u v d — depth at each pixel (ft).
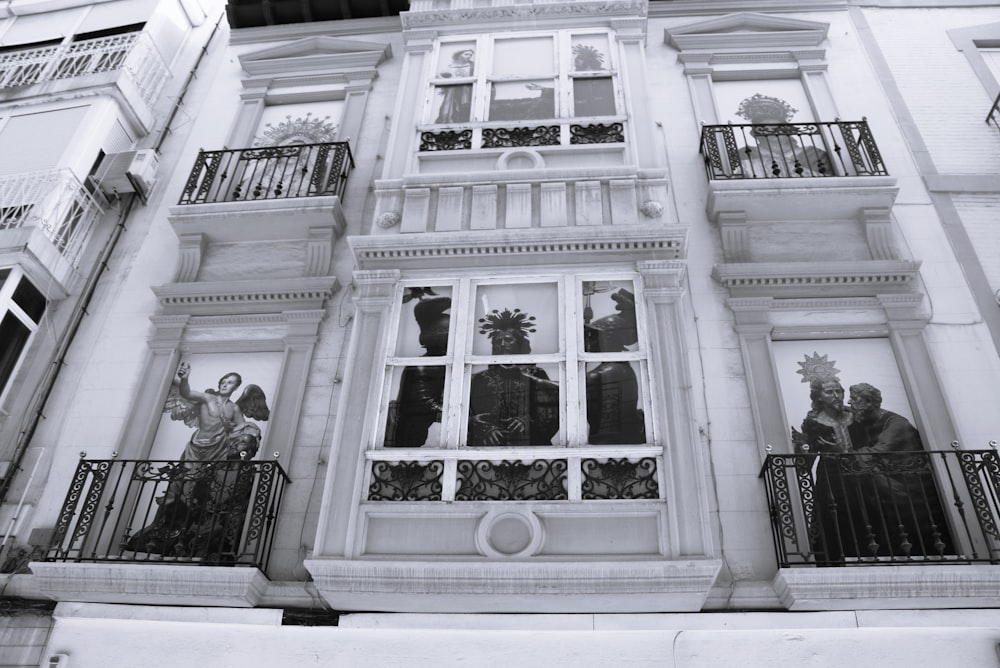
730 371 27.25
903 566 21.44
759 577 23.15
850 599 21.68
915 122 34.42
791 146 32.45
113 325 31.35
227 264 32.40
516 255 27.14
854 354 27.78
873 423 26.32
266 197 32.42
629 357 24.81
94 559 23.72
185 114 39.17
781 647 21.76
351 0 40.81
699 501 22.15
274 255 32.40
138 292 32.27
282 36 41.96
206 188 33.65
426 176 29.55
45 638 23.67
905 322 27.91
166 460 25.63
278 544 24.89
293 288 30.32
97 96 36.52
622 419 23.80
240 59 40.47
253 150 34.65
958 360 27.14
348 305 30.32
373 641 22.70
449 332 25.95
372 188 33.91
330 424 27.45
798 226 30.68
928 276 29.22
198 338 30.37
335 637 22.84
